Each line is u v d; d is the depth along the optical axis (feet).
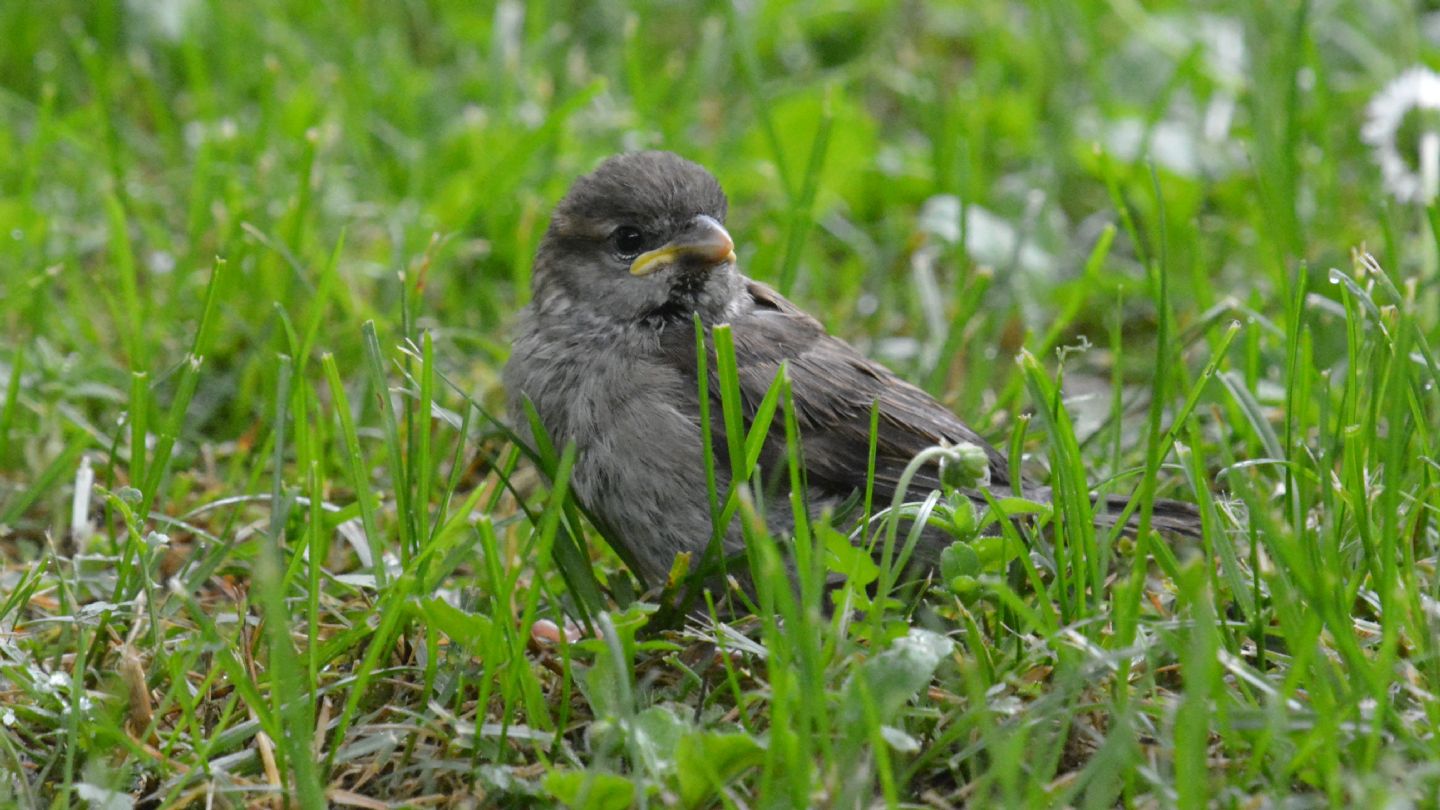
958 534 22.16
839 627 20.34
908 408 27.20
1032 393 22.58
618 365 26.12
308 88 40.09
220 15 42.70
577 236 27.07
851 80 46.11
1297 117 36.35
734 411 22.06
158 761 20.31
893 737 18.31
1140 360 34.65
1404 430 24.57
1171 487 28.37
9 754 20.22
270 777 20.26
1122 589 20.45
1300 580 19.15
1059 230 38.91
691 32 47.14
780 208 38.37
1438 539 23.62
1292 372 23.94
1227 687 20.56
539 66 43.60
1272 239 35.73
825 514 20.12
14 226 35.68
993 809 18.34
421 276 31.17
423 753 20.90
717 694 21.39
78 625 22.90
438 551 23.98
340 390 23.57
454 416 25.31
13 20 44.16
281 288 34.17
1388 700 19.02
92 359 32.12
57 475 28.22
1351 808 17.74
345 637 22.15
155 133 42.96
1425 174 34.42
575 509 25.14
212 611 25.22
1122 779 19.07
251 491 27.48
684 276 26.68
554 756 20.62
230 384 31.81
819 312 36.22
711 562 22.97
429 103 42.34
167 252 35.45
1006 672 21.27
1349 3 45.06
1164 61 44.06
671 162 27.25
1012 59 46.01
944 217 36.73
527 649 23.66
